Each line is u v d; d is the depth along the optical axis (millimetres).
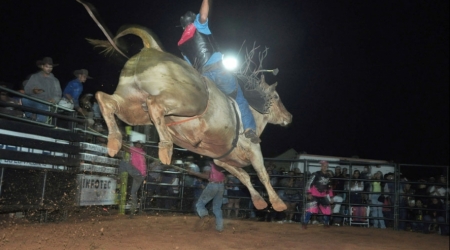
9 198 8578
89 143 10906
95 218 11047
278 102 7824
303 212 13469
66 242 7066
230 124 6188
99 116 12445
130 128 13445
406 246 9742
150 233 8742
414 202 15414
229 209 14695
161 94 5496
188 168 14406
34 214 9852
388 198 15008
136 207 12742
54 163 9562
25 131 8820
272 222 14117
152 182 14016
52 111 9930
